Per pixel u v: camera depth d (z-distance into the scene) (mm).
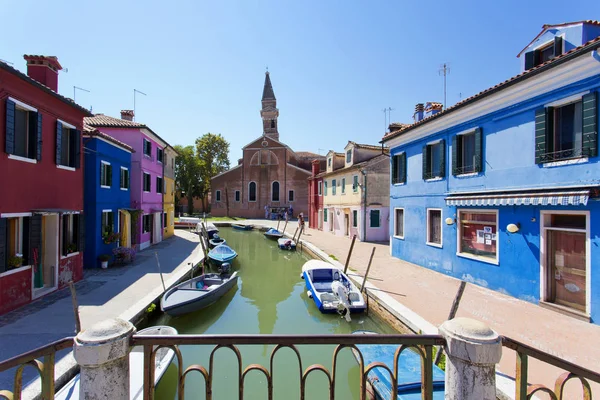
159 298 9945
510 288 9523
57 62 11023
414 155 14578
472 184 11000
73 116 11133
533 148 8805
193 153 56938
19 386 2184
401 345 2344
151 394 2281
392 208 16781
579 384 5043
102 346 2064
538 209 8680
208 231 28188
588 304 7461
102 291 10266
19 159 8523
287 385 6527
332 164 29500
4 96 7949
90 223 13430
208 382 2293
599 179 7188
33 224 9086
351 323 9672
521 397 2312
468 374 2186
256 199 50312
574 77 7711
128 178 16734
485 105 10242
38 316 7992
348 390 6305
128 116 23375
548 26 9812
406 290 10312
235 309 11266
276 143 50000
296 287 14133
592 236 7383
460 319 2385
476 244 11023
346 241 23656
